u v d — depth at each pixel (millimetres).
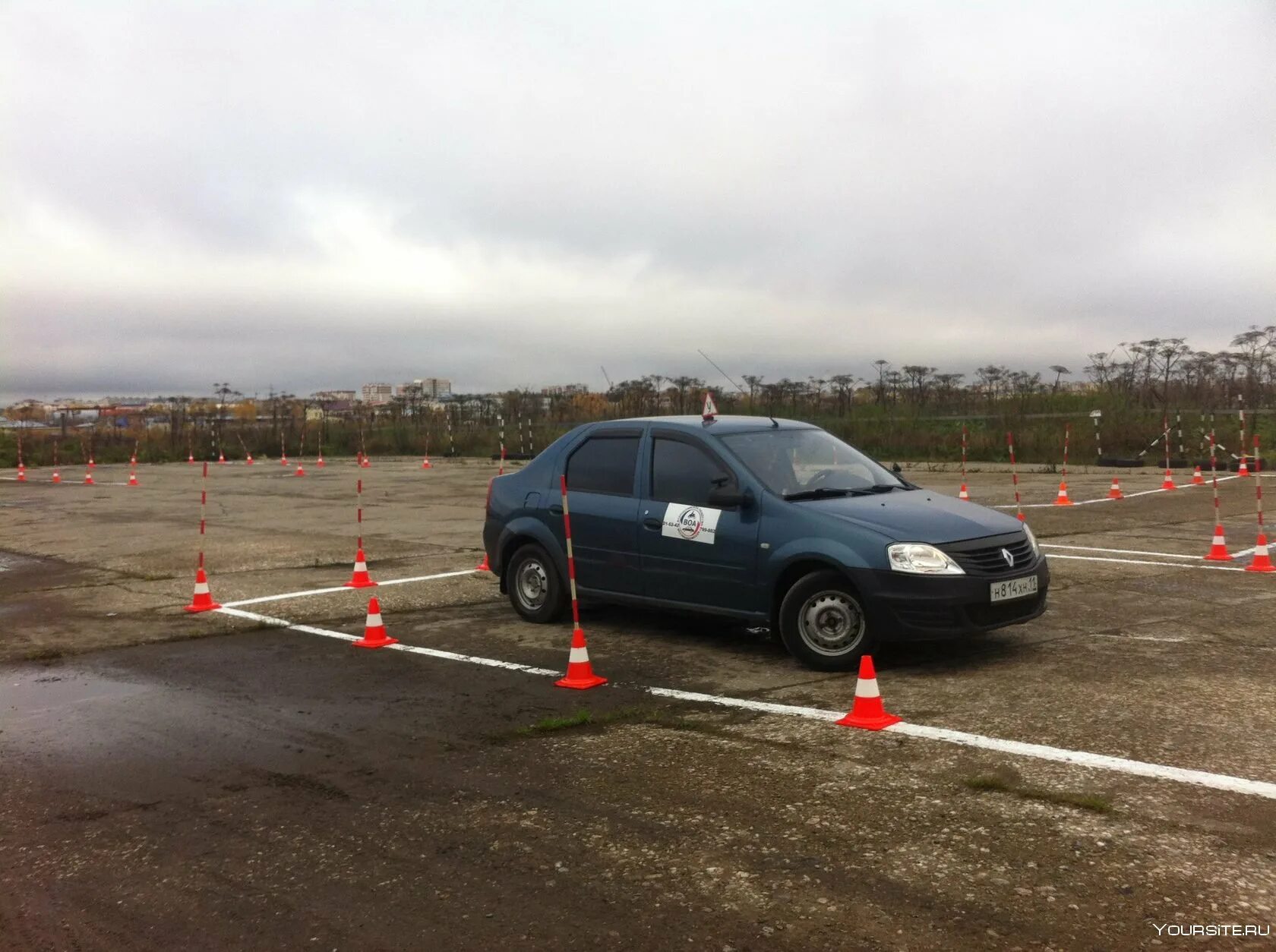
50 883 4051
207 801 4902
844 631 6836
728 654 7492
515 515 8922
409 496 22766
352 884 3926
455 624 8984
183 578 11922
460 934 3498
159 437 45188
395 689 6859
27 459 41844
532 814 4562
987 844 4039
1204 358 33156
